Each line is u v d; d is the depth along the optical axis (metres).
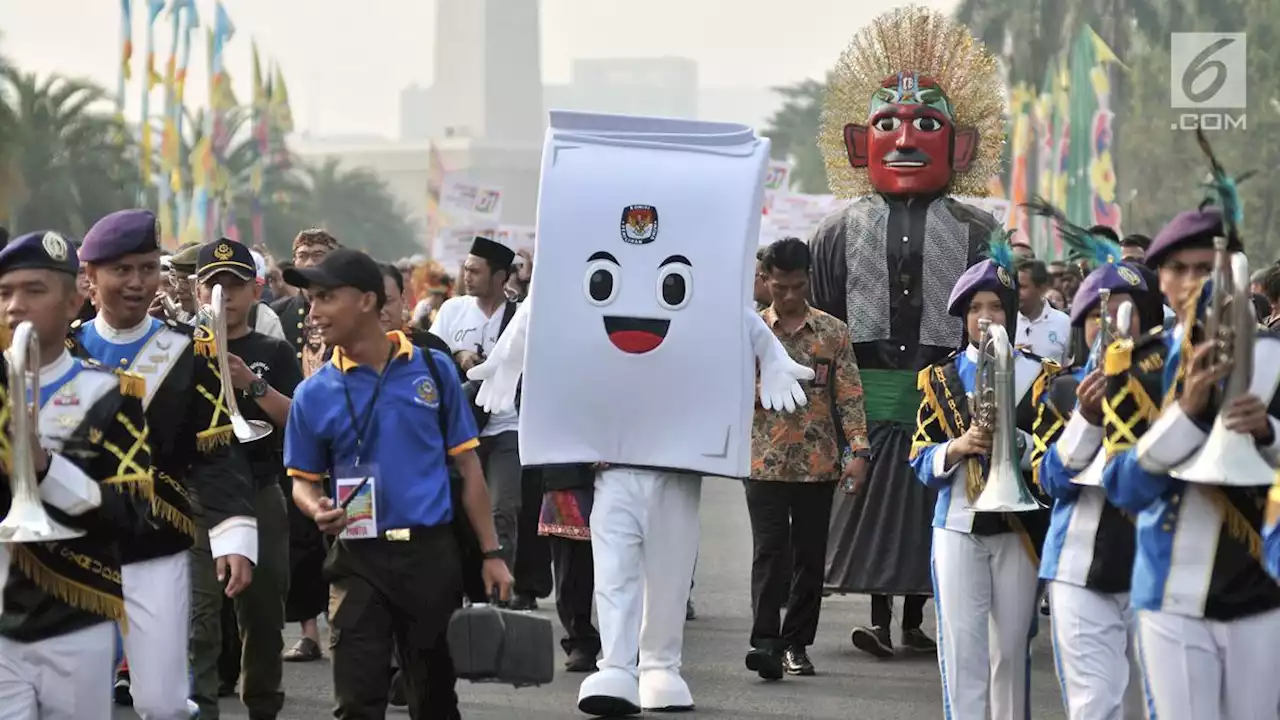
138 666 17.73
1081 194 102.75
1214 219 15.38
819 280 30.27
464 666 17.33
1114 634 17.80
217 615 21.91
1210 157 15.41
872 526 28.73
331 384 17.94
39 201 154.75
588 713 24.16
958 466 19.84
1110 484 15.52
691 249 24.06
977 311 20.16
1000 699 20.12
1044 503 19.75
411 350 18.09
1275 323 28.06
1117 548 17.58
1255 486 14.61
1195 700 15.01
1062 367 19.84
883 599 29.39
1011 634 19.91
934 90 30.12
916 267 29.45
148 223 18.31
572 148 24.44
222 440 18.45
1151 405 15.45
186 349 18.47
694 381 24.05
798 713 24.30
